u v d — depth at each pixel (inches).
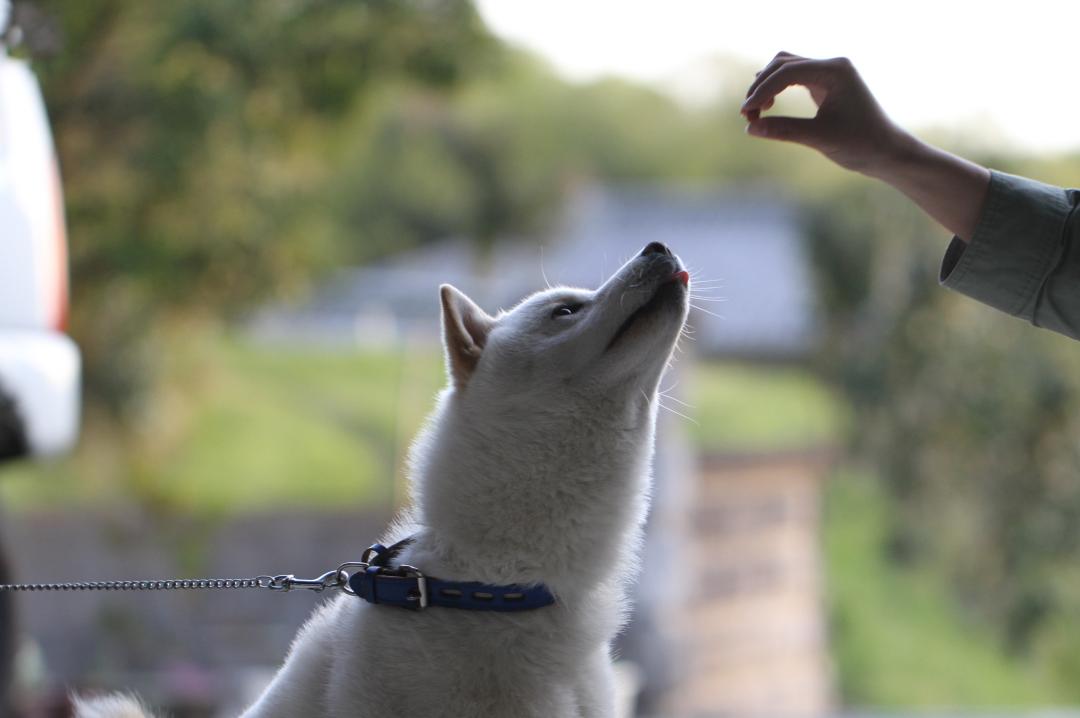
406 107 784.3
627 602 112.9
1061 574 503.2
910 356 555.2
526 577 105.1
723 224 682.8
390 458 575.2
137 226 409.1
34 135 206.5
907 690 471.8
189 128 383.9
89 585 113.1
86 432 494.0
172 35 380.8
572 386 109.3
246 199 420.5
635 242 670.5
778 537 503.8
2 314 192.4
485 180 806.5
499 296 653.9
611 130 971.3
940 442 537.6
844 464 571.8
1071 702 465.1
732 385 601.9
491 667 101.6
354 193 784.9
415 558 106.7
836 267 617.3
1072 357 509.0
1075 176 601.3
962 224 106.7
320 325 773.9
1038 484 504.7
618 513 110.0
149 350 493.0
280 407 629.6
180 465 539.5
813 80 105.0
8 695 209.2
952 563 532.7
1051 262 103.7
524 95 891.4
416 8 412.8
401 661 100.3
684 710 428.8
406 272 803.4
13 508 478.6
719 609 473.1
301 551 482.9
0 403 185.2
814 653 492.4
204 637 427.8
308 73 416.2
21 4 201.9
